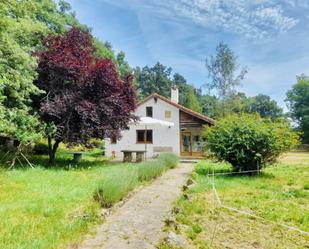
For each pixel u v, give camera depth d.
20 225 4.37
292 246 4.26
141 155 16.36
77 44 13.89
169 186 8.38
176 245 4.01
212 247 4.12
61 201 5.91
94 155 21.88
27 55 10.66
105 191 5.91
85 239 4.12
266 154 10.98
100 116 12.33
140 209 5.78
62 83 12.30
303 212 5.94
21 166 10.67
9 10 10.98
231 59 39.50
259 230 4.88
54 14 23.23
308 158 22.75
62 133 11.65
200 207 6.09
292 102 55.78
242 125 11.10
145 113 22.91
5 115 9.61
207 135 11.91
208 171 12.16
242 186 8.76
